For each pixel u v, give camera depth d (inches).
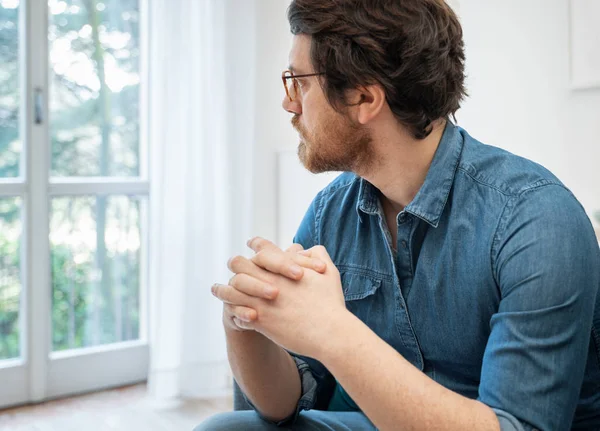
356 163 38.7
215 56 112.1
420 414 29.1
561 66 84.7
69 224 110.6
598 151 81.1
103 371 113.3
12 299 105.6
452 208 36.9
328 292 32.4
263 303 32.5
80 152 111.0
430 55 36.0
